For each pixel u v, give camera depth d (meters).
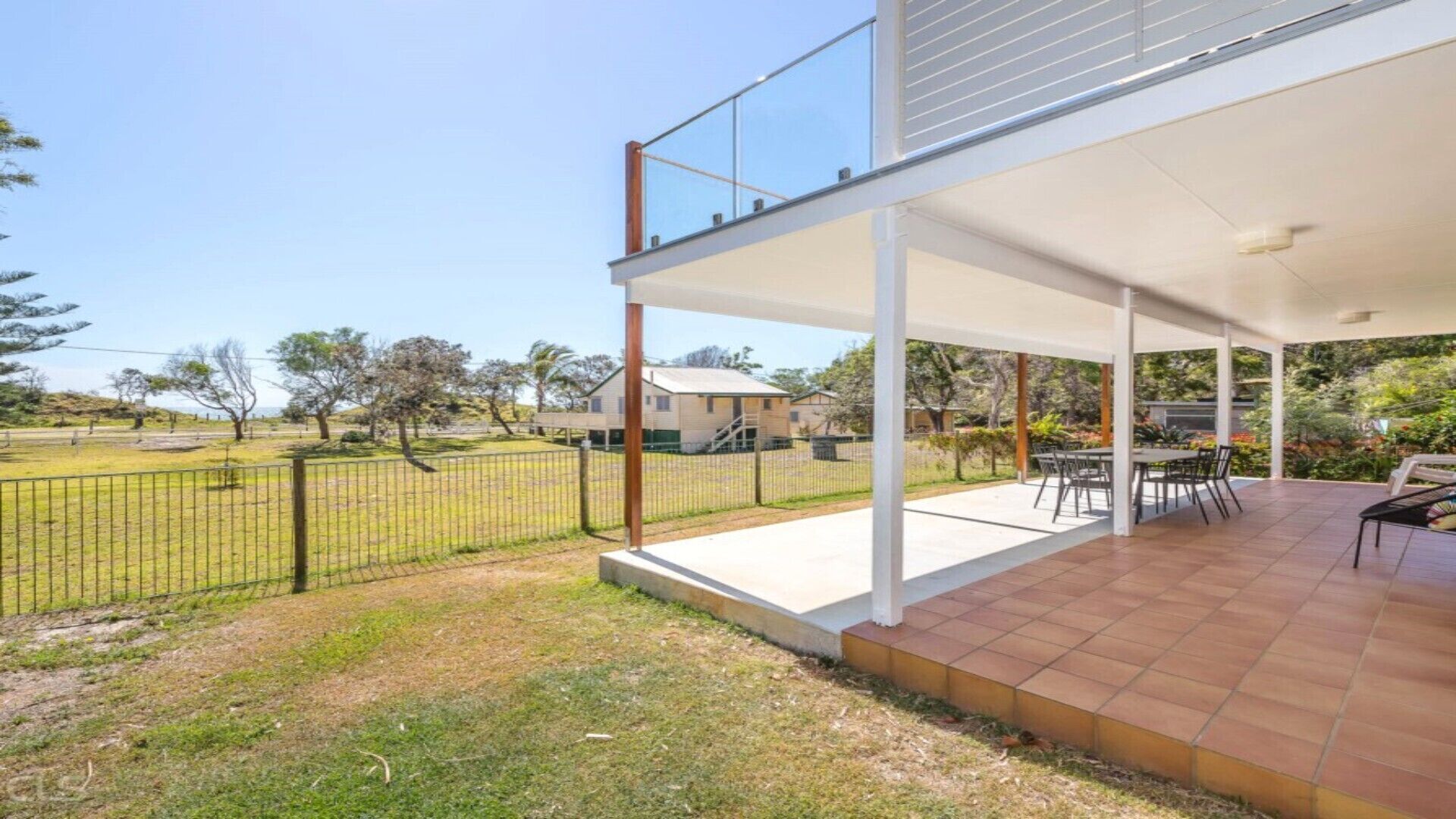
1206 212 3.43
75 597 4.83
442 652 3.55
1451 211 3.35
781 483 11.47
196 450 21.36
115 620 4.18
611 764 2.38
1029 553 5.00
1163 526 6.11
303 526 5.07
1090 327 7.96
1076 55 2.80
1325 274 4.90
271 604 4.51
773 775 2.29
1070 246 4.12
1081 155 2.65
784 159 4.14
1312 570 4.39
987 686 2.66
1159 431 14.17
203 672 3.33
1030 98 2.95
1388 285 5.30
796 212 3.74
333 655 3.53
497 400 30.33
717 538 5.70
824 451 16.11
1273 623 3.29
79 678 3.27
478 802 2.16
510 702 2.91
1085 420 21.03
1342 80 2.03
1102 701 2.43
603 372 35.34
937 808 2.07
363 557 6.07
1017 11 3.00
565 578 5.13
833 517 6.90
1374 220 3.52
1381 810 1.76
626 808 2.11
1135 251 4.24
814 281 5.19
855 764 2.35
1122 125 2.45
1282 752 2.04
